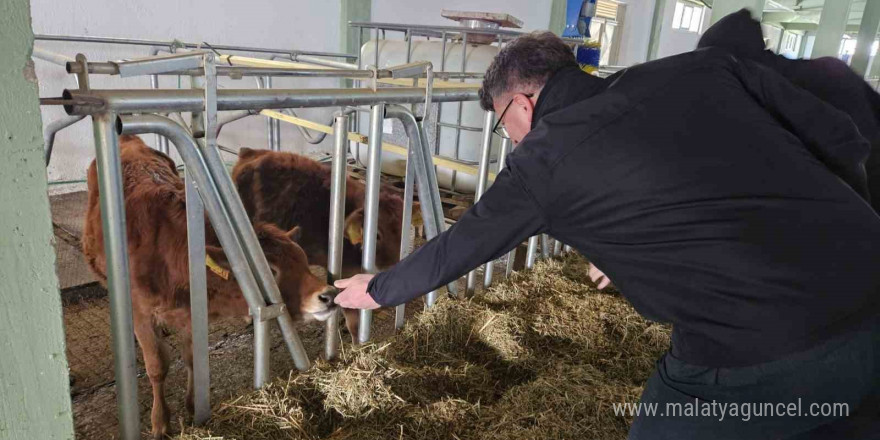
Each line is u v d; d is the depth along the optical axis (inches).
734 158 40.5
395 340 84.5
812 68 50.1
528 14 279.1
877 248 40.0
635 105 42.1
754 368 42.9
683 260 41.9
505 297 102.4
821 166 41.4
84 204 170.1
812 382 41.9
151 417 76.4
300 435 62.7
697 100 41.7
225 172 60.5
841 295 40.1
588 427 70.1
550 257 127.3
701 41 52.9
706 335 43.9
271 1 219.6
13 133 37.5
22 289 40.9
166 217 72.4
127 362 55.5
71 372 91.0
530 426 70.1
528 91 52.9
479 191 104.1
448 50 161.6
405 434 66.6
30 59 37.1
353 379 70.5
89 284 117.3
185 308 72.7
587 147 42.3
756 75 44.0
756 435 45.1
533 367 85.2
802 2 396.2
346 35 243.9
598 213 43.5
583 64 168.6
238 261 63.9
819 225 39.7
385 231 106.4
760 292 40.4
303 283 74.7
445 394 76.3
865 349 41.9
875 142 49.0
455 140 155.1
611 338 95.6
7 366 41.8
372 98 73.3
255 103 60.5
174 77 201.0
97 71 49.6
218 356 98.4
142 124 52.2
